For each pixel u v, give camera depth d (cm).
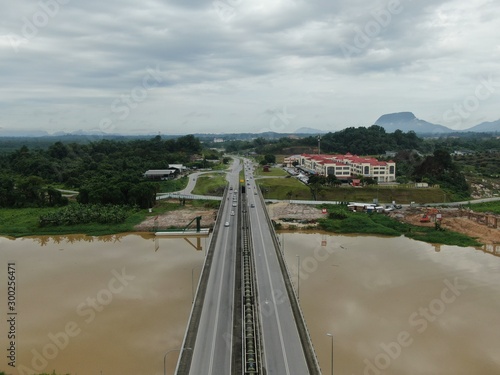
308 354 4212
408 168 19238
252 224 9650
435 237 9919
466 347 4959
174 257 8550
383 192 14750
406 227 10812
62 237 10612
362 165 16838
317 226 11094
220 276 6369
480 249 9119
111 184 13700
